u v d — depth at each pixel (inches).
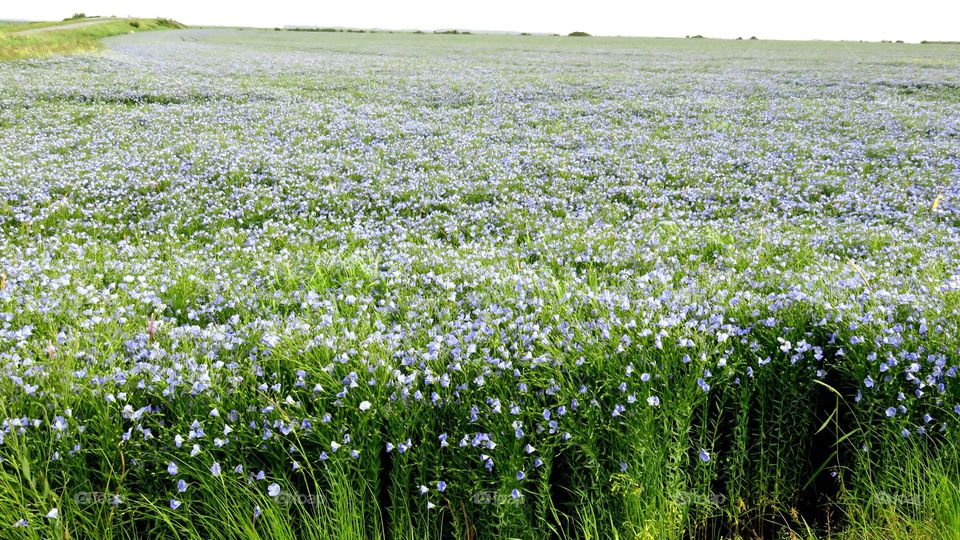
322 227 328.2
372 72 1288.1
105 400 117.3
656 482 115.6
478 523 116.3
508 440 115.4
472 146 564.1
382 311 177.6
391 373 126.0
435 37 3609.7
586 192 405.4
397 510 114.3
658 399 118.1
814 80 1194.0
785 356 132.9
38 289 200.4
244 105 781.9
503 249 274.4
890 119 713.0
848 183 421.7
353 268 228.8
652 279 198.5
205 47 2122.3
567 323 147.9
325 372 127.2
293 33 3927.2
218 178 419.5
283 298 200.5
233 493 111.7
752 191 410.6
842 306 144.6
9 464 110.0
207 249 279.1
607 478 118.3
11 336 147.6
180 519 112.4
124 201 370.0
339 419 117.4
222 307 191.3
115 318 167.9
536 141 602.9
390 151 533.6
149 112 698.8
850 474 129.4
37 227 315.0
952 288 157.9
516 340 142.7
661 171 465.4
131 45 2052.2
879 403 124.0
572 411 121.5
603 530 117.8
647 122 716.0
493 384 124.2
